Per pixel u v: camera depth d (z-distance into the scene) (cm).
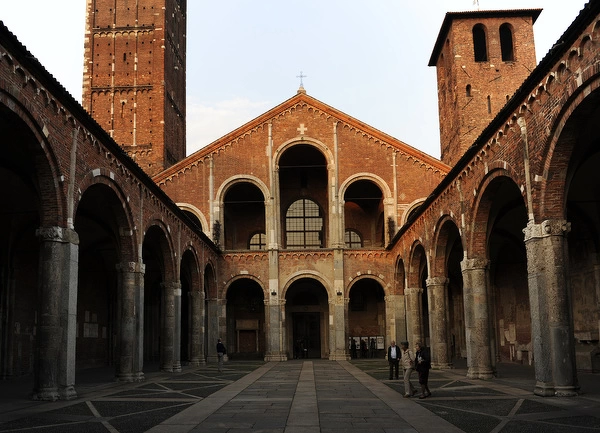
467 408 1658
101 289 4122
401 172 4900
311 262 4781
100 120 5578
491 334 2558
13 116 1670
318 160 5381
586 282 2809
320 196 5522
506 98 5003
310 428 1358
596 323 2733
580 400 1697
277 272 4747
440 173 4881
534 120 1862
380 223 5456
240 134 4975
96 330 4012
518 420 1420
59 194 1914
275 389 2297
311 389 2281
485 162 2320
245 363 4325
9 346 2944
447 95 5441
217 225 4831
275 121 4994
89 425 1423
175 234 3425
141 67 5669
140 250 2723
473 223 2511
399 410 1648
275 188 4891
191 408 1728
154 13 5762
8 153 1947
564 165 1772
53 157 1880
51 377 1883
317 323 5328
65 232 1930
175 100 6175
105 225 2775
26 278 3145
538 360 1841
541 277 1833
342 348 4631
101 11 5788
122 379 2600
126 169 2527
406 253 4069
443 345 3256
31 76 1717
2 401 1873
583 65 1541
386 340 4741
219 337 4638
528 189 1900
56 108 1883
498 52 5081
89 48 5712
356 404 1795
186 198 4888
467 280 2589
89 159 2153
